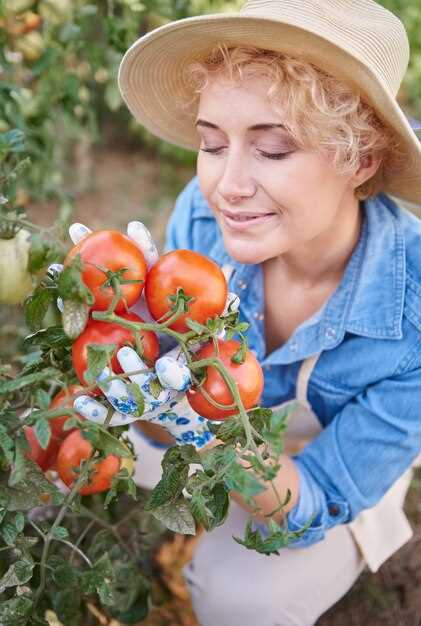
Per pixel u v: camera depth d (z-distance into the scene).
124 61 1.33
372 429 1.45
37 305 1.03
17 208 1.36
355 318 1.42
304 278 1.48
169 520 1.00
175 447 1.00
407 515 2.14
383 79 1.22
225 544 1.66
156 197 3.87
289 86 1.13
